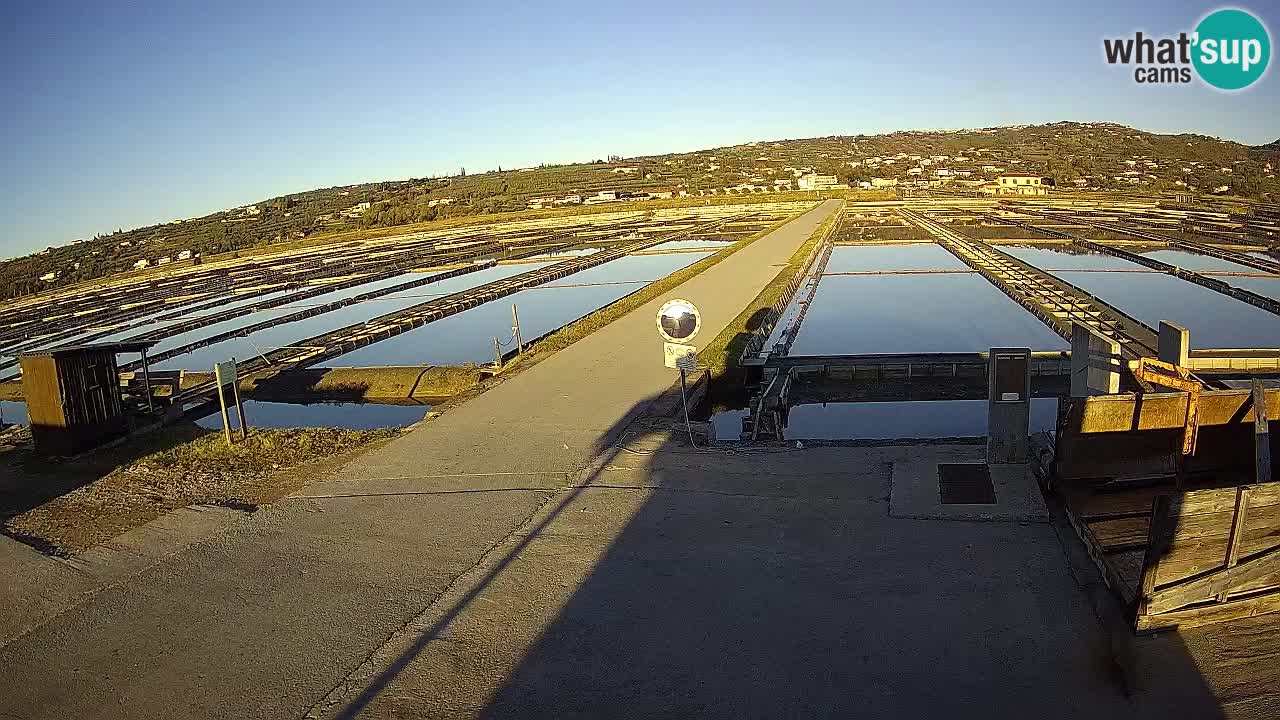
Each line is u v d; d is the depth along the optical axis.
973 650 4.84
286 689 4.84
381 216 80.94
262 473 8.87
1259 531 4.84
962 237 38.97
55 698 4.88
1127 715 4.24
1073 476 6.71
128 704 4.78
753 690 4.59
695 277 25.22
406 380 16.20
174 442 10.42
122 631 5.61
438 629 5.39
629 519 6.97
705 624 5.27
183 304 30.48
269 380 16.78
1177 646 4.76
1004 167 116.81
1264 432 6.29
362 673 4.96
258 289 33.25
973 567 5.77
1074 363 13.22
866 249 39.09
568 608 5.57
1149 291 24.78
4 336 23.88
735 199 76.94
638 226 57.41
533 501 7.54
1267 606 4.97
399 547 6.69
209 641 5.41
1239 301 22.86
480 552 6.51
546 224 65.31
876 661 4.79
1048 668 4.64
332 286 32.44
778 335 18.25
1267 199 62.56
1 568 6.71
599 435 9.48
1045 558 5.83
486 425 10.24
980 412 13.07
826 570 5.86
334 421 14.41
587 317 19.19
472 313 26.52
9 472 9.30
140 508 7.96
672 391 11.48
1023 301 20.94
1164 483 6.66
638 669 4.84
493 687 4.75
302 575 6.27
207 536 7.13
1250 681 4.41
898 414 13.12
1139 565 5.41
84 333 25.19
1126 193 75.25
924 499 6.83
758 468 8.01
